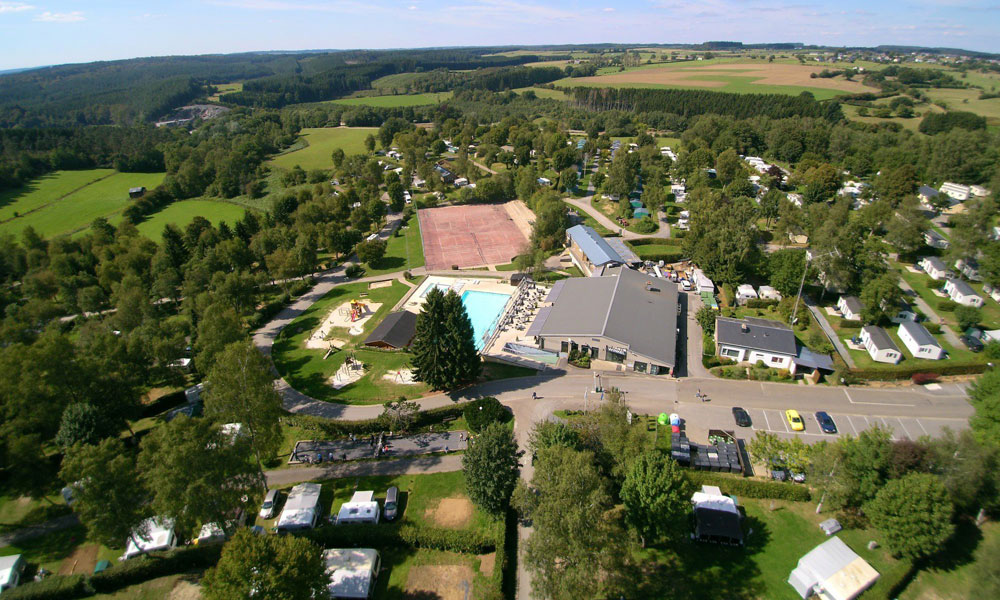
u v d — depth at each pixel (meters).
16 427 66.81
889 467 55.75
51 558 59.03
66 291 118.12
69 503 65.25
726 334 90.81
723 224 118.94
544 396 82.56
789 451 61.59
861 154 193.25
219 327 84.56
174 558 55.31
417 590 52.84
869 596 47.78
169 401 85.94
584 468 48.31
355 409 82.94
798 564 51.44
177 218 186.50
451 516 61.50
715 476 63.22
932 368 82.00
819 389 81.38
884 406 76.69
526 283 121.50
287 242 140.00
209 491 52.28
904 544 49.72
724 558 54.50
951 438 55.16
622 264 121.69
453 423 77.88
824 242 102.56
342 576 52.16
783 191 179.25
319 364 95.94
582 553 44.22
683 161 193.25
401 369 92.88
